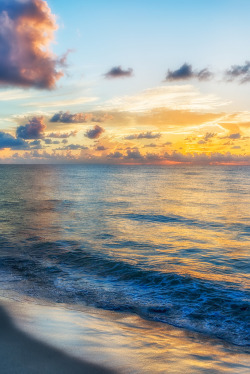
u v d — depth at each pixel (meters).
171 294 8.28
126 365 4.15
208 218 22.48
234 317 6.91
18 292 7.88
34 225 18.31
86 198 35.66
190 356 4.71
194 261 11.62
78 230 17.08
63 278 9.41
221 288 8.71
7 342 4.61
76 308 7.04
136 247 13.62
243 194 43.09
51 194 40.09
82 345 4.68
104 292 8.35
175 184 65.38
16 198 34.56
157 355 4.60
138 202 32.22
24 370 3.80
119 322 6.30
